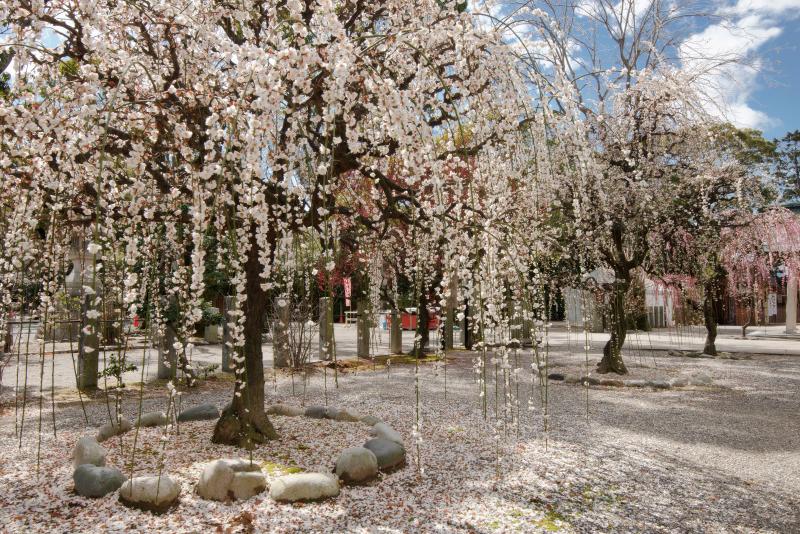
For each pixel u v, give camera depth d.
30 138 3.36
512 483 3.46
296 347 8.78
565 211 7.25
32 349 10.94
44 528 2.66
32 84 3.19
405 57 4.09
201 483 3.05
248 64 2.51
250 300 4.12
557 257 7.93
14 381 7.70
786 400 6.55
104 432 4.24
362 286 9.56
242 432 4.02
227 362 8.68
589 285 8.46
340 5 4.59
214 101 3.19
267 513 2.87
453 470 3.66
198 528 2.69
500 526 2.83
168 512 2.85
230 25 4.28
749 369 9.20
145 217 3.41
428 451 4.07
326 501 3.06
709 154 7.89
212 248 6.28
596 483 3.55
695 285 10.38
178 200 3.90
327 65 2.64
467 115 3.94
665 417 5.57
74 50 3.57
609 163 7.59
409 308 11.59
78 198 4.01
